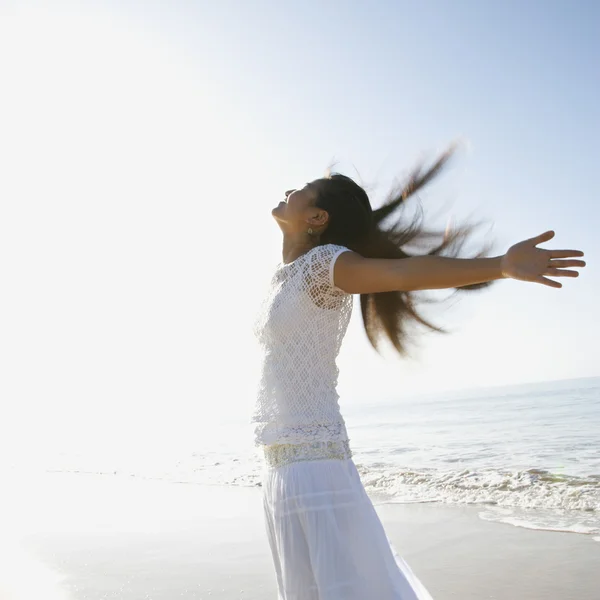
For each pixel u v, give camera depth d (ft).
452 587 13.78
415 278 6.37
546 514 19.29
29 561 17.99
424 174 7.73
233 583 14.92
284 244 8.10
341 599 6.56
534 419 64.95
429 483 25.68
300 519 6.83
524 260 5.72
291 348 7.11
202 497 27.53
